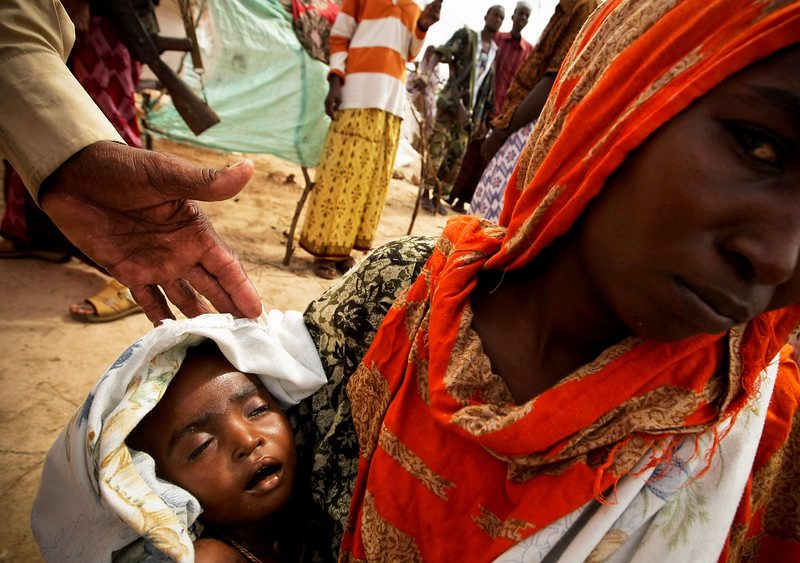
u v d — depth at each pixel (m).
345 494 0.88
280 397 1.01
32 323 2.33
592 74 0.65
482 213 2.80
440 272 0.82
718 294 0.48
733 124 0.47
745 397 0.64
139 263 1.07
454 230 0.87
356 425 0.88
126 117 2.70
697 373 0.62
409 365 0.78
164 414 0.89
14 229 2.73
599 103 0.61
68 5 2.19
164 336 0.88
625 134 0.55
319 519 0.93
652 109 0.53
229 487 0.87
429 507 0.72
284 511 1.00
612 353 0.63
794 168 0.45
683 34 0.53
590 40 0.71
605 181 0.56
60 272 2.78
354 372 0.94
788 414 0.74
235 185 0.91
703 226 0.47
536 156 0.74
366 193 3.42
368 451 0.82
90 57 2.43
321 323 1.00
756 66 0.46
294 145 3.66
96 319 2.44
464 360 0.70
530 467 0.67
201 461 0.87
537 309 0.71
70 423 0.88
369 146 3.26
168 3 3.57
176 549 0.75
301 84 3.61
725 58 0.46
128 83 2.66
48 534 0.93
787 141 0.44
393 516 0.74
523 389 0.70
